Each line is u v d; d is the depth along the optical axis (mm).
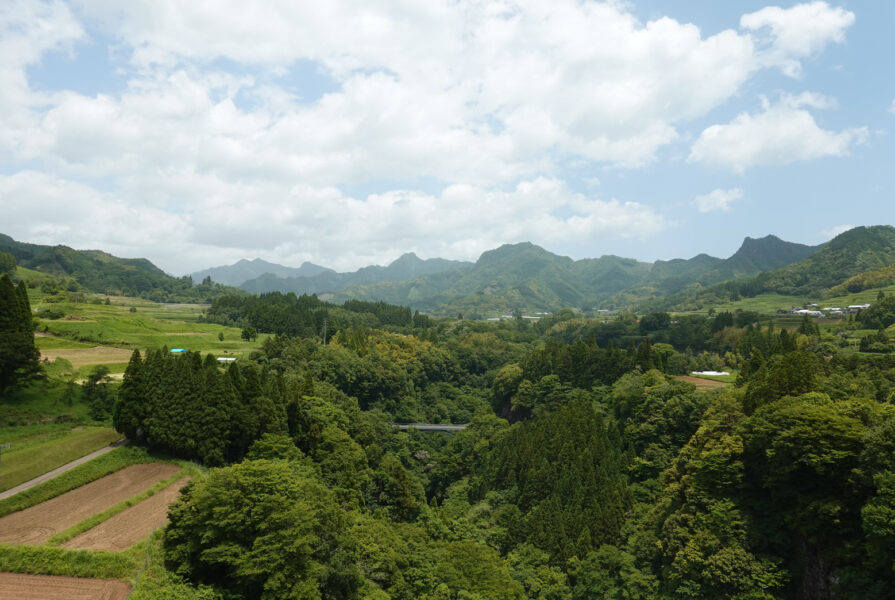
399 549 75250
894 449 56344
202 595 48688
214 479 54906
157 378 92062
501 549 103375
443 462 166375
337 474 96625
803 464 66938
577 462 109812
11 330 101750
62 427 94812
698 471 80375
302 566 51750
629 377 152500
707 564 69375
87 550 51875
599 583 82125
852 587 56688
